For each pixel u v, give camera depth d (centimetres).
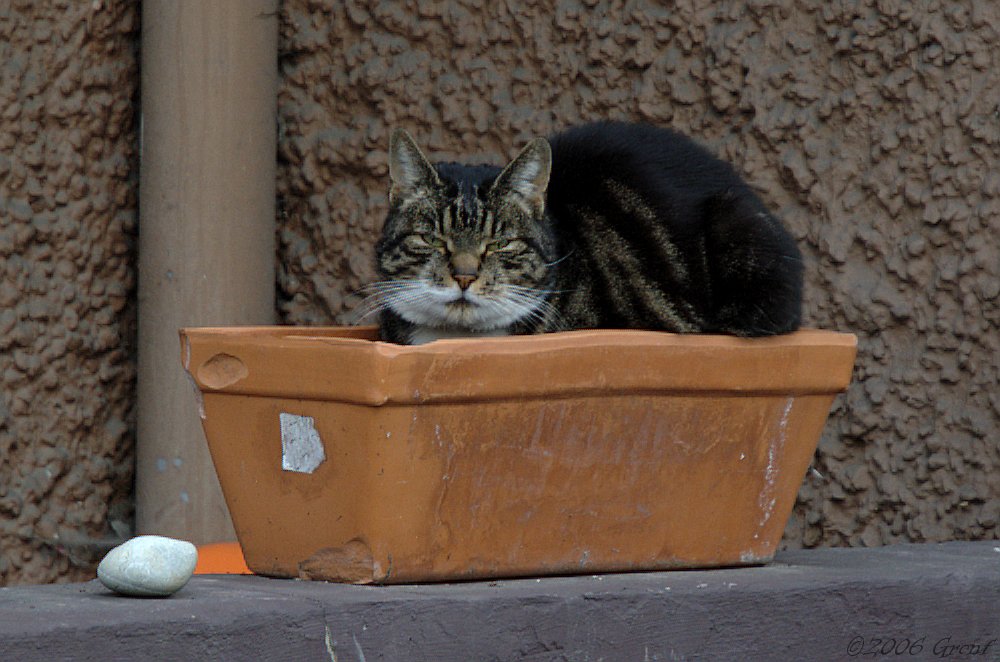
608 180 768
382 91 967
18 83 905
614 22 945
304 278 980
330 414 610
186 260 902
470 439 612
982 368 906
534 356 611
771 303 679
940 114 907
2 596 599
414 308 737
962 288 905
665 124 942
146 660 546
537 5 954
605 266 737
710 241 706
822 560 732
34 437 919
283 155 979
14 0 901
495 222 731
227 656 560
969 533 905
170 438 902
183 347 648
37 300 918
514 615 604
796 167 923
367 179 972
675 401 652
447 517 619
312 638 575
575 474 640
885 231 918
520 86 959
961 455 906
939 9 906
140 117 935
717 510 679
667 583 643
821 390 686
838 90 923
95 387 937
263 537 649
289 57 977
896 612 673
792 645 654
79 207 923
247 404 638
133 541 597
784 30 927
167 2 898
